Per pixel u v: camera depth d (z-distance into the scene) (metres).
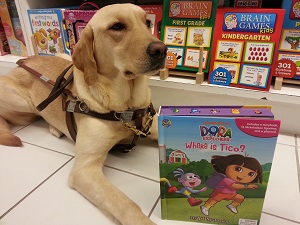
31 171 0.94
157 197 0.81
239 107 0.62
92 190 0.76
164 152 0.64
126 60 0.78
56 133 1.16
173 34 1.26
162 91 1.33
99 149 0.86
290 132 1.16
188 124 0.59
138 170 0.94
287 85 1.18
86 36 0.83
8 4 1.66
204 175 0.65
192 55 1.24
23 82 1.20
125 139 1.02
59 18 1.48
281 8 1.08
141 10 0.85
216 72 1.19
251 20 1.07
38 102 1.15
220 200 0.67
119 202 0.71
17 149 1.08
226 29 1.13
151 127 1.06
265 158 0.59
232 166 0.62
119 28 0.79
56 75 1.12
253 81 1.13
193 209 0.70
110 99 0.86
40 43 1.63
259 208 0.66
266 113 0.58
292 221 0.71
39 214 0.75
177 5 1.21
